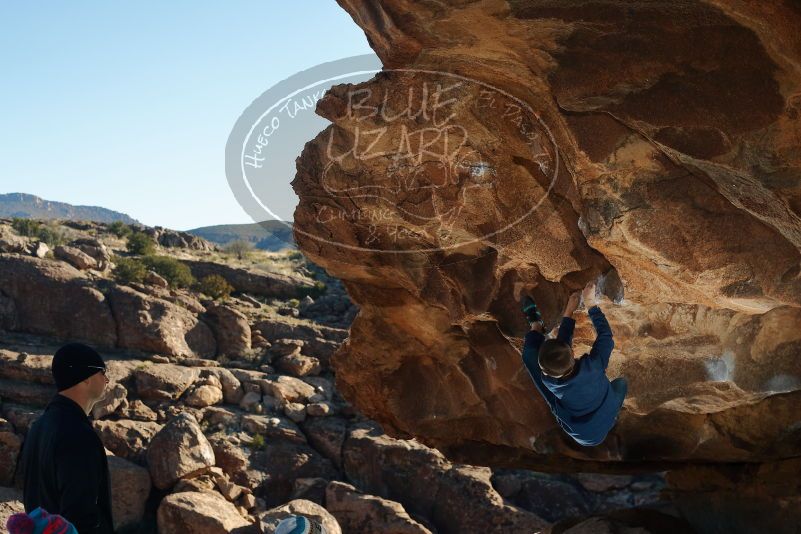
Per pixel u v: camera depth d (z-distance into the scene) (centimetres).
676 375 682
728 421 791
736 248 486
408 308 902
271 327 3853
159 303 3556
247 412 3228
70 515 372
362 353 1005
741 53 387
